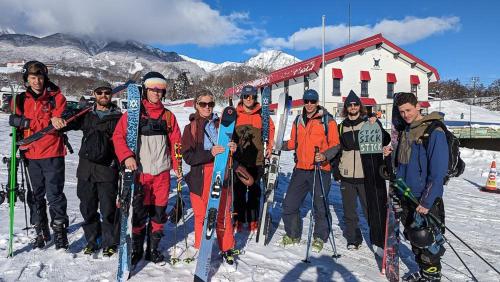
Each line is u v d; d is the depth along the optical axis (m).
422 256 3.41
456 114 34.75
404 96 3.36
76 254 3.72
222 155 3.62
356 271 3.88
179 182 3.75
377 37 28.55
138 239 3.59
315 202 4.41
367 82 28.75
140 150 3.48
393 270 3.65
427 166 3.29
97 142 3.50
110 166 3.64
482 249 5.02
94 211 3.73
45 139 3.66
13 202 3.66
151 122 3.51
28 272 3.27
